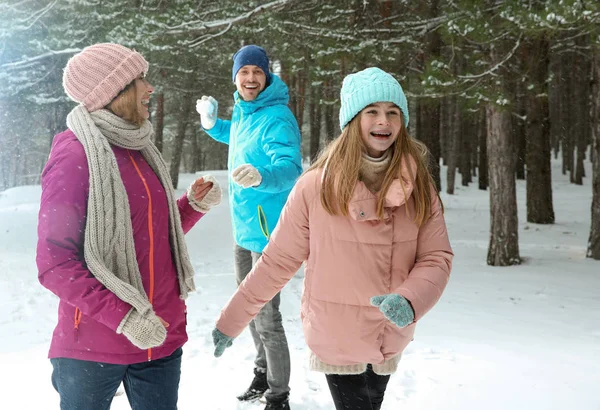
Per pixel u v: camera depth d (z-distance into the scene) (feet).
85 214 6.88
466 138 96.12
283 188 10.18
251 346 16.17
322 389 12.68
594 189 34.47
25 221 50.78
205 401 12.09
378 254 7.43
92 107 7.42
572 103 116.26
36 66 54.49
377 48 33.37
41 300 23.31
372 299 6.72
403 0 38.29
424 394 12.28
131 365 7.34
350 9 37.55
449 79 27.91
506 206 33.35
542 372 13.50
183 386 12.98
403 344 7.86
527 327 19.08
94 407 7.09
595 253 34.55
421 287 7.05
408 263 7.61
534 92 35.78
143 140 7.63
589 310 21.89
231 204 12.00
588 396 11.75
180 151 81.05
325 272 7.57
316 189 7.61
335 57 33.32
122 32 34.86
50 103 61.16
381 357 7.70
